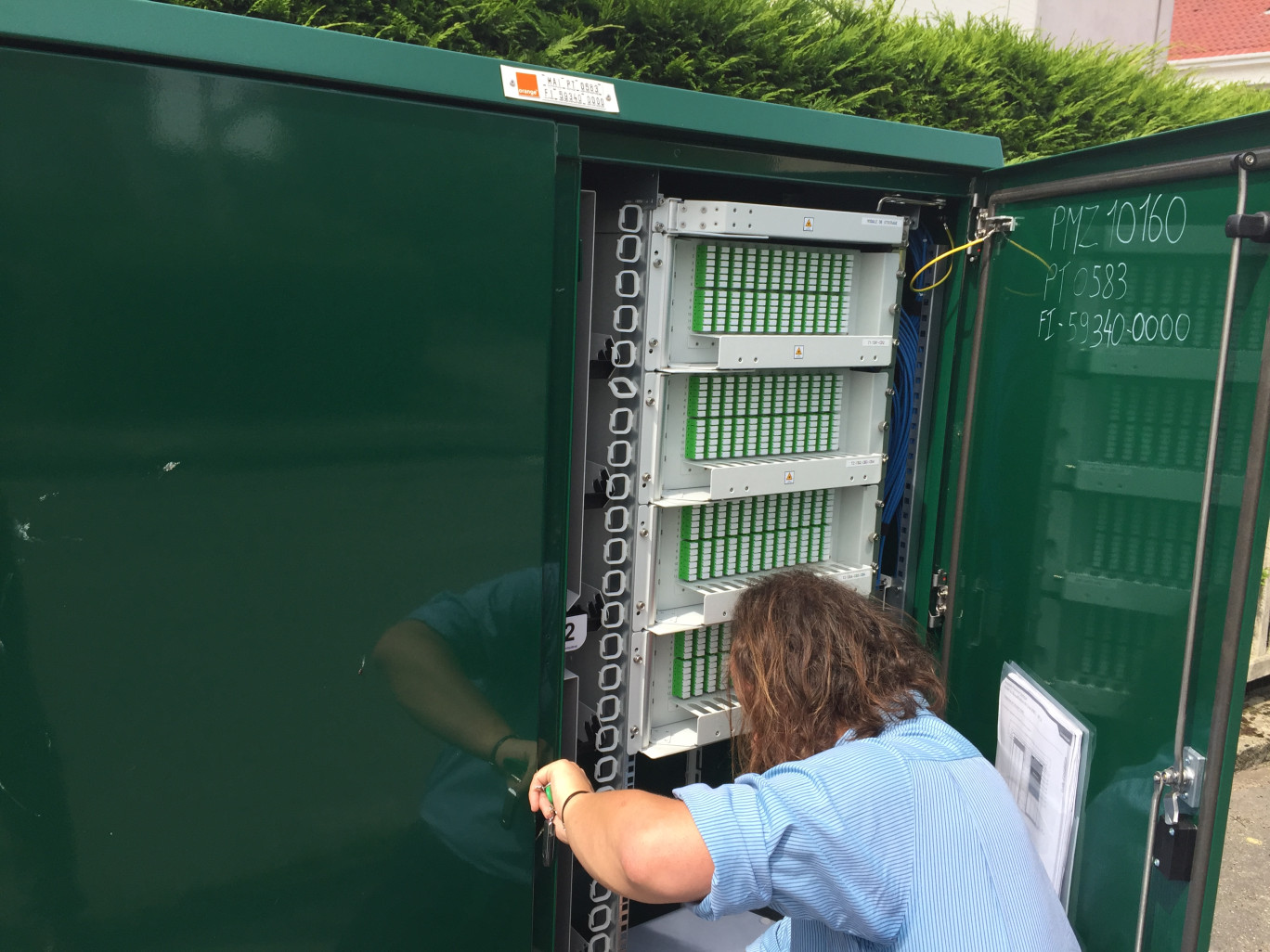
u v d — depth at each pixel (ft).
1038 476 6.38
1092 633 5.88
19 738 4.15
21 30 3.78
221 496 4.40
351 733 4.91
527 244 5.04
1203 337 5.01
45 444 4.02
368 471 4.75
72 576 4.15
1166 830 5.14
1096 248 5.82
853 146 6.27
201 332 4.25
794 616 4.70
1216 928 10.11
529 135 4.96
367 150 4.52
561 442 5.45
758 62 10.39
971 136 6.86
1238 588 4.78
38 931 4.33
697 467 6.79
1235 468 4.83
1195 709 5.08
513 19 8.82
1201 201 5.00
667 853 4.07
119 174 4.01
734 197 7.41
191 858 4.59
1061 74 13.70
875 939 4.16
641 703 6.64
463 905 5.45
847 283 7.21
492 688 5.32
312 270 4.46
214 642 4.48
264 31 4.26
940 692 4.85
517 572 5.31
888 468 7.83
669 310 6.29
